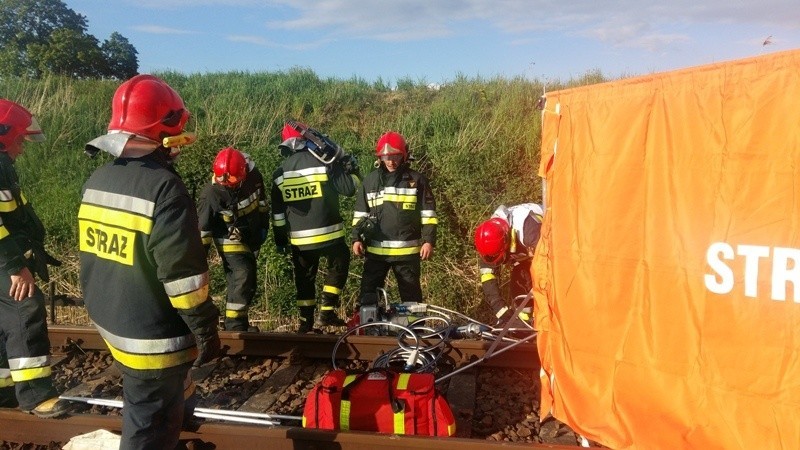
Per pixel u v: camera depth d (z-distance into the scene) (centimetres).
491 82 1179
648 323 279
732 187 241
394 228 604
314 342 528
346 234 820
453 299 745
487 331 532
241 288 591
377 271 618
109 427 373
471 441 327
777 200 225
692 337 258
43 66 3181
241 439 357
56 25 3494
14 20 3381
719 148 246
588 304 314
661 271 272
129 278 274
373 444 339
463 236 823
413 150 927
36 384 375
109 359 540
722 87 246
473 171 880
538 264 361
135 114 276
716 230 247
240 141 974
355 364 518
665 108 272
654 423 276
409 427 362
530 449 316
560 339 338
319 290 775
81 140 1042
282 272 768
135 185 270
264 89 1162
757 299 232
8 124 375
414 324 532
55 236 837
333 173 613
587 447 311
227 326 596
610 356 300
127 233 269
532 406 436
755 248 232
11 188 374
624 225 292
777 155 225
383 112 1116
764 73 231
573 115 330
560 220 337
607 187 302
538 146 912
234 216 576
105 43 3759
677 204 265
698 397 255
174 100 287
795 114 219
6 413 383
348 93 1161
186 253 267
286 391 472
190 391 362
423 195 607
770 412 229
